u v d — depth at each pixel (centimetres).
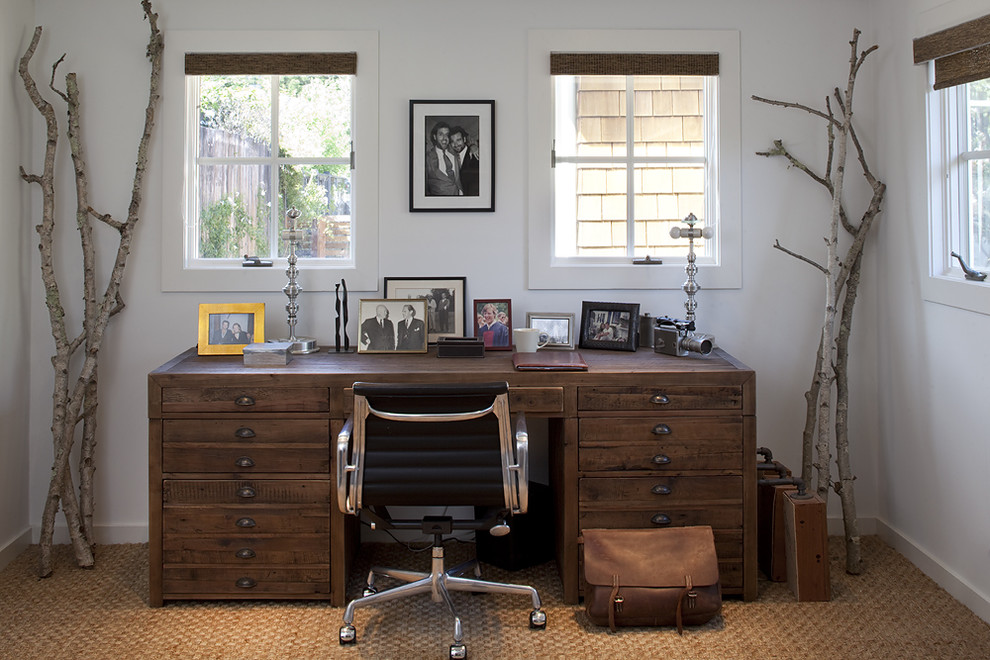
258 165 356
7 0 322
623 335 333
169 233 344
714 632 275
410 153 346
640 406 290
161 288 345
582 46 345
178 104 343
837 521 358
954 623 279
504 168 348
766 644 266
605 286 350
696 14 346
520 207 349
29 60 332
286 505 291
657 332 326
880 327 348
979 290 278
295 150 356
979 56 276
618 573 277
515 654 262
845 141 324
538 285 349
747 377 290
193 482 291
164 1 341
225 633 275
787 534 306
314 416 289
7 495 332
